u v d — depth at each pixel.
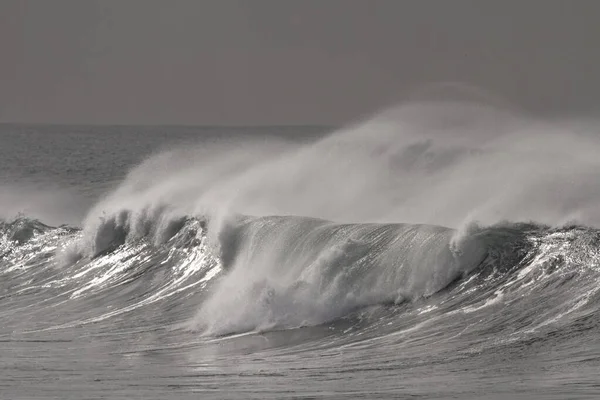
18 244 111.19
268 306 67.06
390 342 56.72
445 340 54.81
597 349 48.16
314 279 68.06
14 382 49.25
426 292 64.06
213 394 43.75
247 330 66.00
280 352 57.97
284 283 71.56
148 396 43.66
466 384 43.19
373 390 43.06
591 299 55.88
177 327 70.38
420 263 65.56
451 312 60.22
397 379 46.00
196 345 63.06
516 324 55.19
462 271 64.25
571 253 62.03
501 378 44.09
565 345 49.62
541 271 61.50
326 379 47.22
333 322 64.31
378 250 68.31
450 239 66.00
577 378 42.62
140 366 54.78
